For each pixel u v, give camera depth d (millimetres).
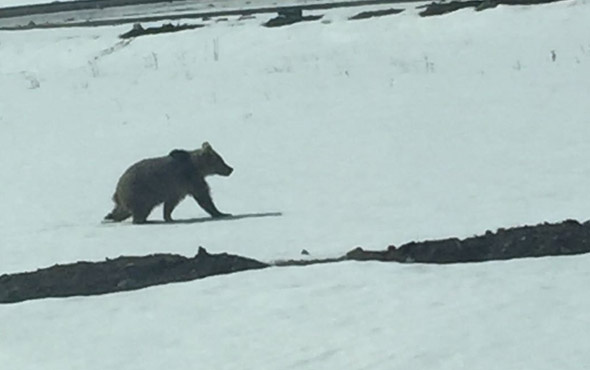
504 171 20297
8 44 45188
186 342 10523
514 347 9570
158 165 18375
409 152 23062
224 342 10406
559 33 35938
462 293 11383
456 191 18719
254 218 17766
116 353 10359
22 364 10242
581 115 25750
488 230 14609
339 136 25578
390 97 30156
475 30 37531
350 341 10078
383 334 10188
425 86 31188
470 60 34188
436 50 35938
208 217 18531
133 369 9875
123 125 30047
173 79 36500
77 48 43188
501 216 16281
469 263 12836
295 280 12359
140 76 37688
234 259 13695
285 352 9945
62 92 36531
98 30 45312
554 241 13594
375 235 15359
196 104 32156
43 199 20953
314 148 24359
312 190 19922
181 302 11859
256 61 37562
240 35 41000
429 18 39188
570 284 11562
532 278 11867
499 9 38781
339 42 38500
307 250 14656
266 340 10352
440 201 17938
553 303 10836
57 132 29812
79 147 27188
